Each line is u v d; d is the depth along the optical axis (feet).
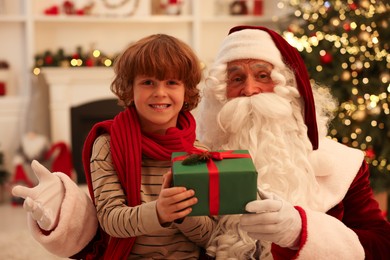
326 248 4.70
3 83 17.75
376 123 13.25
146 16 18.34
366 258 5.16
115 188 4.96
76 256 5.39
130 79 5.10
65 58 17.29
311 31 13.99
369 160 12.89
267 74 5.70
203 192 4.19
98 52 17.48
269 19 18.74
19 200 16.47
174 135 5.15
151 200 5.06
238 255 5.20
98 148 5.15
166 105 5.03
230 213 4.31
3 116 17.57
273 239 4.53
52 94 17.20
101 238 5.36
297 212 4.73
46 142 16.56
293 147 5.60
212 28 19.26
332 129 13.12
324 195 5.53
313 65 13.28
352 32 13.52
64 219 4.95
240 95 5.73
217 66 5.78
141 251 5.05
